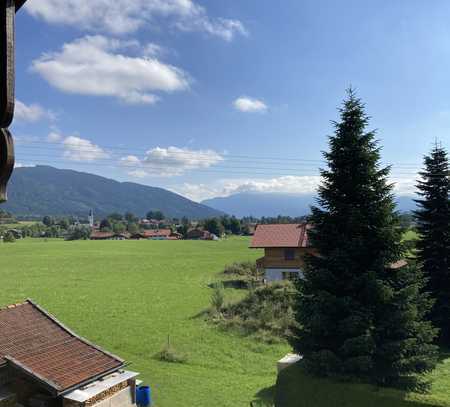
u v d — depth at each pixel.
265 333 34.38
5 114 2.97
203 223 181.62
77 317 41.19
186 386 24.28
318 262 19.95
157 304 47.12
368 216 19.20
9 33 2.99
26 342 18.20
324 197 20.28
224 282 59.56
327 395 16.92
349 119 20.11
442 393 19.67
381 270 18.77
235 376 26.41
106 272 73.12
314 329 18.52
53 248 118.25
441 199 31.34
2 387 16.19
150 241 146.75
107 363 18.77
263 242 53.25
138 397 20.72
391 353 17.80
